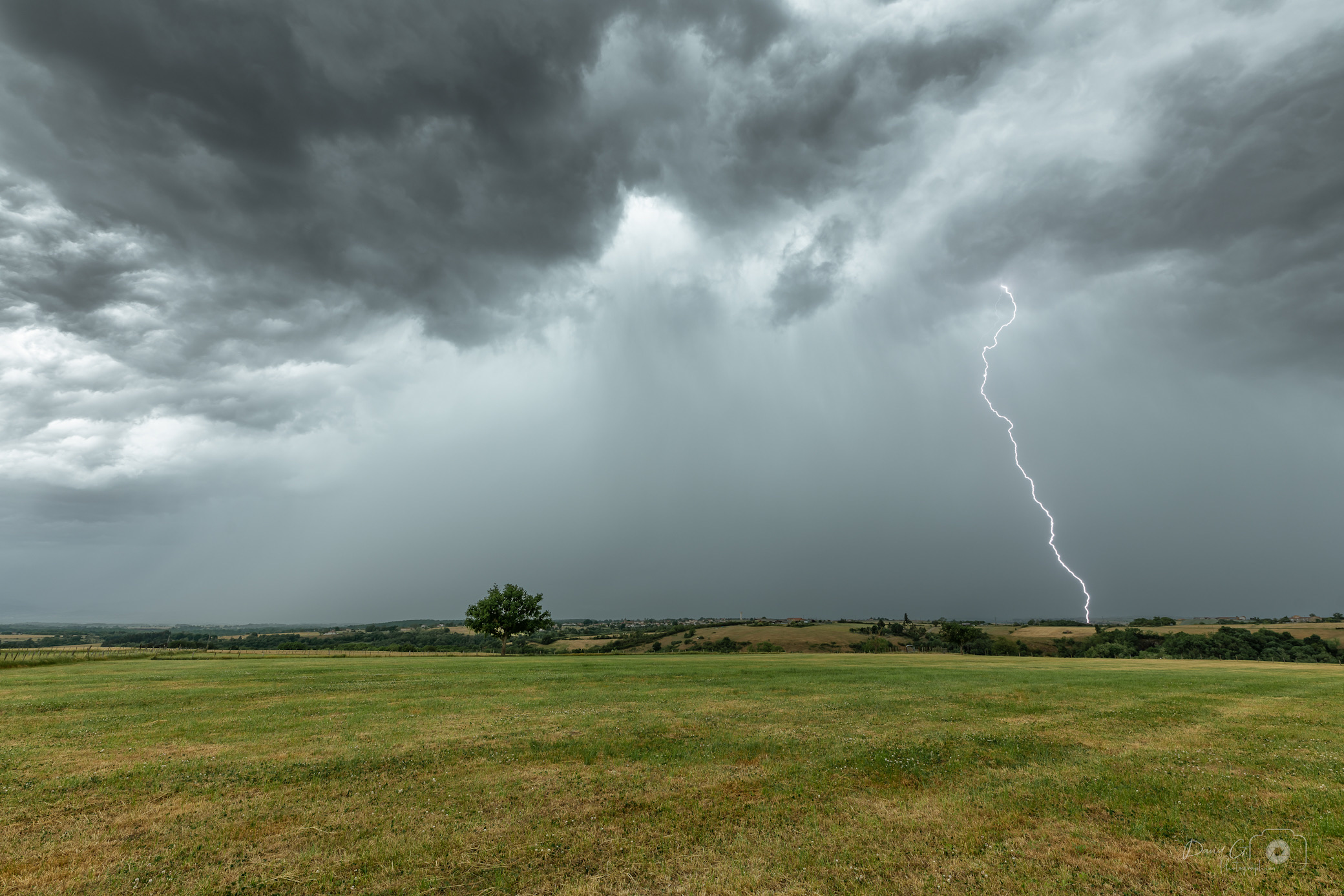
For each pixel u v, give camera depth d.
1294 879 8.91
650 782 13.71
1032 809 11.85
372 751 16.44
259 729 19.41
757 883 8.90
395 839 10.48
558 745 17.09
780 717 21.41
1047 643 128.88
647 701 25.52
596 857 9.78
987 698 26.05
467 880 9.02
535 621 86.25
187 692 28.77
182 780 13.75
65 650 67.62
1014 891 8.65
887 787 13.34
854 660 57.31
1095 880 8.95
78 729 19.72
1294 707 23.88
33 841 10.42
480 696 27.12
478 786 13.41
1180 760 15.43
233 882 8.99
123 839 10.53
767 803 12.29
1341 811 11.38
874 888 8.77
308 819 11.43
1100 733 18.75
